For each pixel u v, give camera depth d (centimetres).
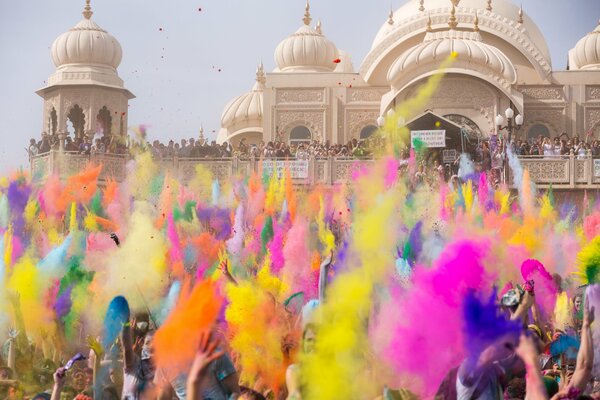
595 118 5466
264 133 5697
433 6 6041
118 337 1129
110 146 4566
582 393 873
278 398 1058
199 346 717
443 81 5244
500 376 822
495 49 5347
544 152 4512
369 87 5641
